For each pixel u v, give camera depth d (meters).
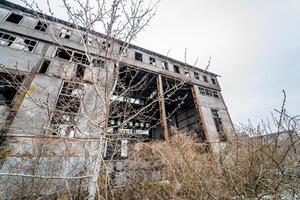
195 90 20.20
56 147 5.33
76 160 5.61
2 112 8.55
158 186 5.62
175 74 19.67
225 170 4.40
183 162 5.48
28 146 7.22
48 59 11.93
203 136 17.03
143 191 5.50
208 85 22.17
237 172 4.40
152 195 5.53
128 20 3.84
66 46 13.56
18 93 9.37
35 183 4.63
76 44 14.09
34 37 12.96
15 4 13.88
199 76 22.72
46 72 10.92
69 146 5.43
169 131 19.75
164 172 5.75
